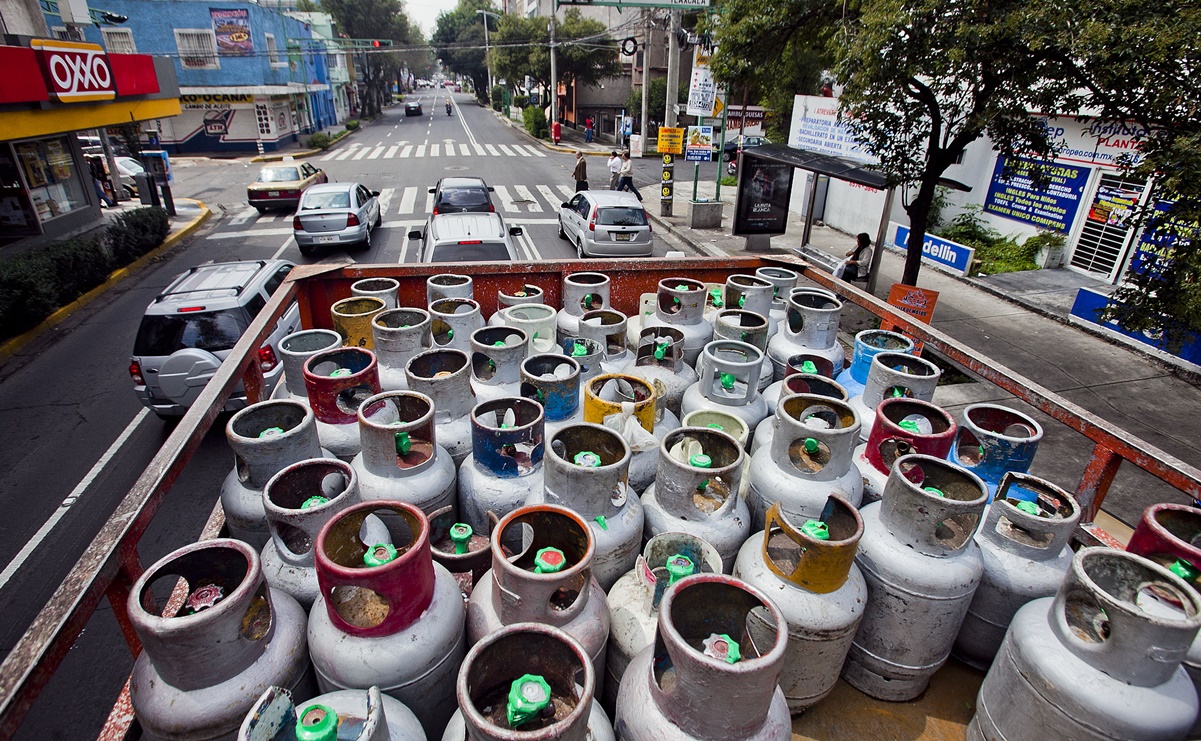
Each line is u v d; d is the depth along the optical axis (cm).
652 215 1814
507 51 3966
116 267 1234
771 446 256
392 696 177
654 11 2584
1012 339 917
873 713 227
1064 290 1073
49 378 809
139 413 721
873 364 298
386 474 241
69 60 1202
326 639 179
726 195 2058
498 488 252
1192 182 464
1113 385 793
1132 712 161
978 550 217
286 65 3347
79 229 1450
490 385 313
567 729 136
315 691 193
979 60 582
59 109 1183
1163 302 539
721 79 991
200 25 2848
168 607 193
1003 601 220
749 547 221
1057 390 779
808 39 909
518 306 374
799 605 199
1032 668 178
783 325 388
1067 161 1119
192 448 220
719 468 225
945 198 1354
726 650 172
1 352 862
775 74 1030
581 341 338
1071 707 168
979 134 702
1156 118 510
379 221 1590
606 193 1301
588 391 276
